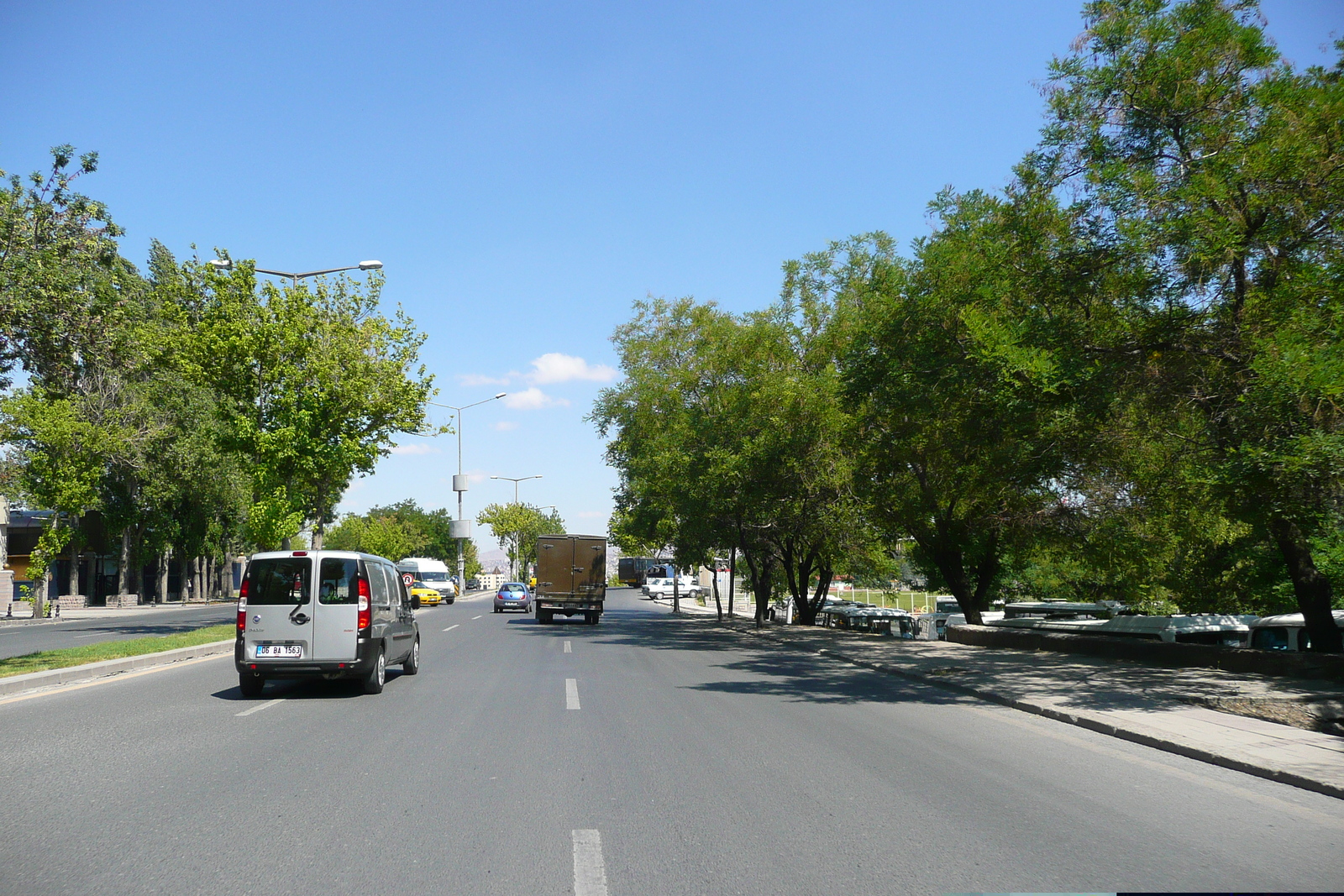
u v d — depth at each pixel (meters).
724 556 46.03
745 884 5.04
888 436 22.14
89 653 17.02
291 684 14.47
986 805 6.78
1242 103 13.09
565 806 6.70
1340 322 11.09
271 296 24.89
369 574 13.26
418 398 26.77
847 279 26.88
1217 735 9.31
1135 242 12.52
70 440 32.62
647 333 39.28
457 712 11.33
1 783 7.38
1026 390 13.05
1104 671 15.73
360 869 5.27
